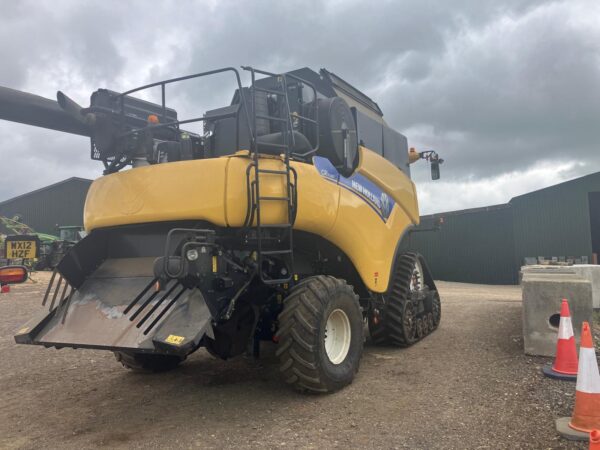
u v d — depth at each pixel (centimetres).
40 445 392
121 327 424
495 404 436
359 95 751
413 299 712
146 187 470
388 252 669
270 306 526
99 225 502
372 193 643
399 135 823
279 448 369
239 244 475
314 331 464
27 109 469
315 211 514
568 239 2698
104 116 522
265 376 567
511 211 2861
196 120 502
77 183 4325
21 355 694
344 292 515
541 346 580
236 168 442
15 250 438
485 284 2897
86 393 524
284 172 470
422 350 669
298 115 575
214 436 397
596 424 362
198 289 422
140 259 495
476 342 688
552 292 577
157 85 520
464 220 3028
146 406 477
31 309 1111
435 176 887
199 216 443
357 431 395
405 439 376
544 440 359
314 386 470
